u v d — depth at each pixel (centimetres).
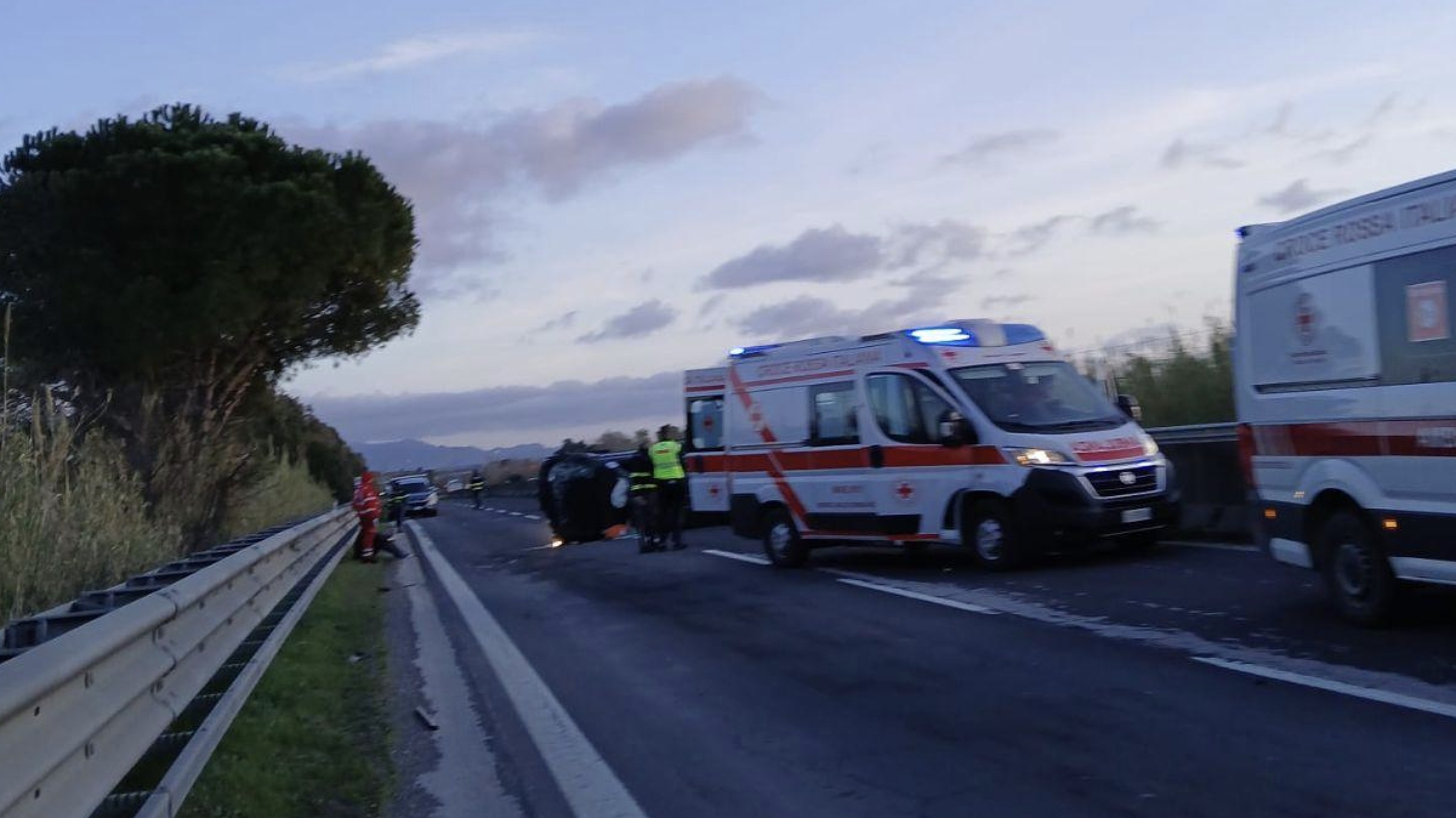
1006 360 1455
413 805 690
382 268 2731
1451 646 826
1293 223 952
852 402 1534
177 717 611
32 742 403
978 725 759
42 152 2441
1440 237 811
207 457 1961
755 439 1686
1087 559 1412
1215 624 974
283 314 2531
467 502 7350
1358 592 906
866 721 796
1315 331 926
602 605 1473
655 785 701
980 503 1381
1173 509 1355
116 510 1135
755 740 775
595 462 2511
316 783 713
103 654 472
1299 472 948
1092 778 636
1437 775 589
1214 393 1878
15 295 2281
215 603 779
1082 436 1346
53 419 1112
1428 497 827
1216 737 682
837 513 1552
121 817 512
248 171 2491
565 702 933
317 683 999
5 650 630
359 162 2656
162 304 2267
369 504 2380
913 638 1054
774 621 1212
